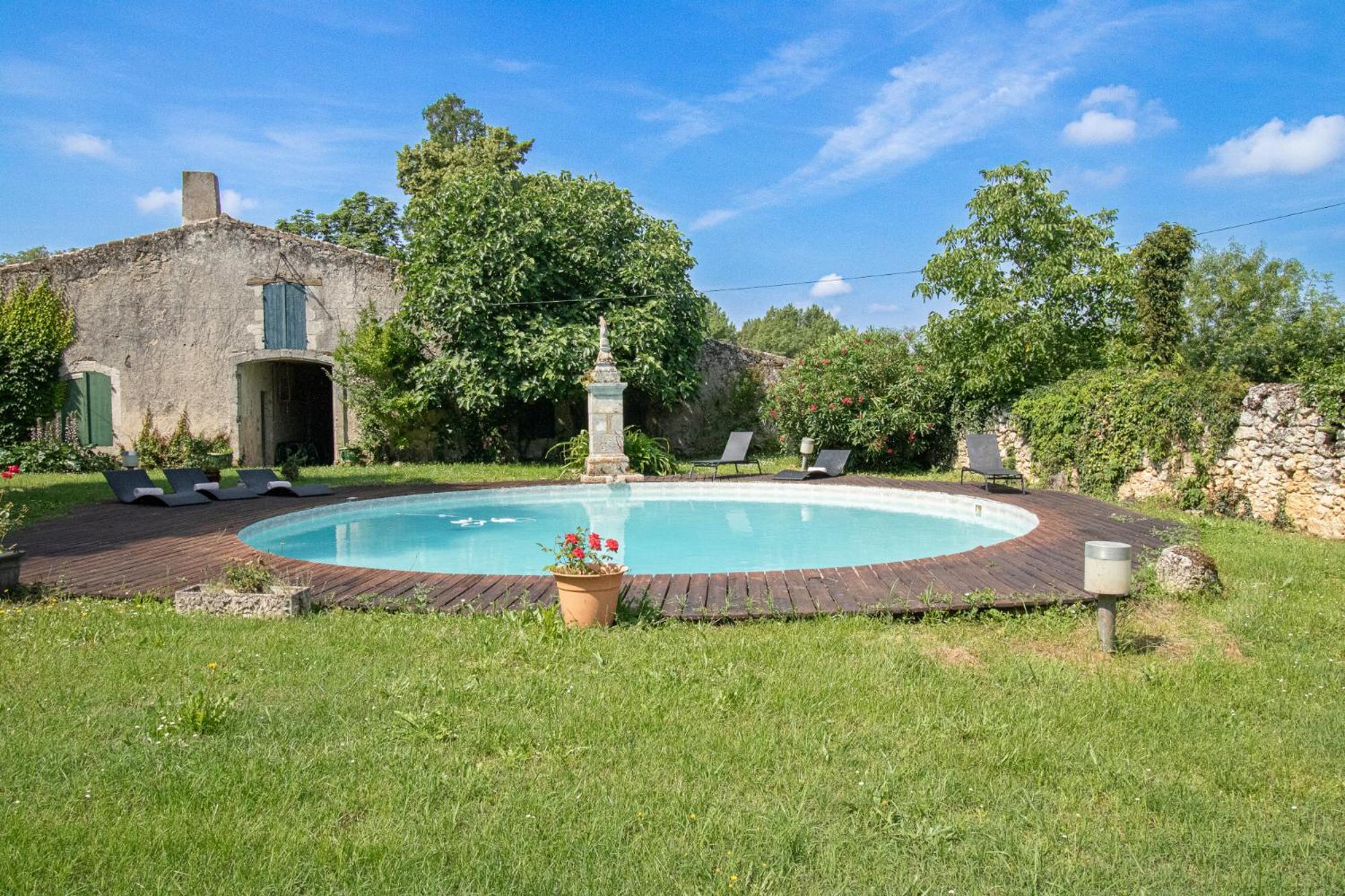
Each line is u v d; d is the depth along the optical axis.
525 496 12.17
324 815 2.54
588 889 2.18
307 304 17.48
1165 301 11.47
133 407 17.27
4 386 16.48
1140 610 4.94
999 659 4.07
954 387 14.44
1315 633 4.46
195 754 2.91
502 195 16.42
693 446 19.77
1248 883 2.25
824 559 7.75
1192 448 9.41
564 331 16.08
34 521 9.04
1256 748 3.06
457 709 3.35
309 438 20.94
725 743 3.05
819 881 2.25
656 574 5.95
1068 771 2.88
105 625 4.65
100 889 2.18
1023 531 9.00
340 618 4.87
